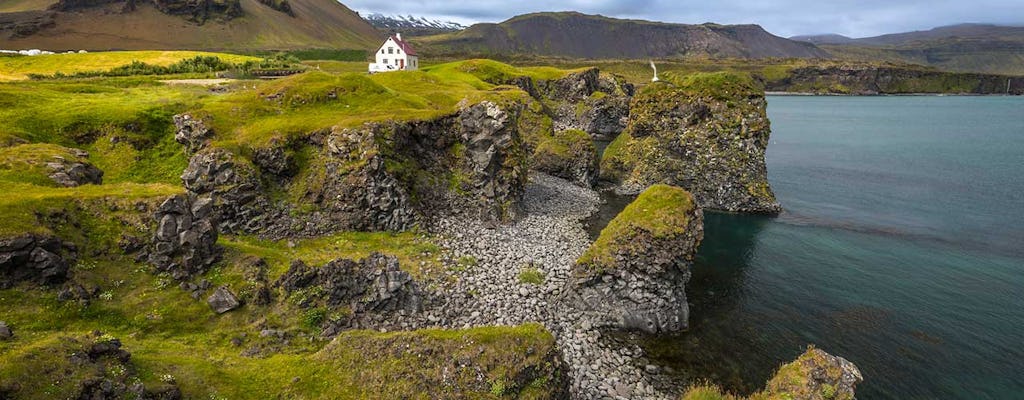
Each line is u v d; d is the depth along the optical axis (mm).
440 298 33875
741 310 36375
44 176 32094
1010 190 69188
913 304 36969
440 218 47844
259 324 25734
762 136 64000
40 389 13820
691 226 34906
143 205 27719
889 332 33281
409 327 29656
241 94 56188
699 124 66750
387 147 45594
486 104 52625
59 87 64062
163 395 16234
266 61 118750
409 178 47312
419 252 40719
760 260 45750
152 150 50156
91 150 48188
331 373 19031
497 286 36875
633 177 71250
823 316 35438
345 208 43000
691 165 66875
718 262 45438
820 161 92938
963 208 60875
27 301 21812
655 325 33156
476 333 20750
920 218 57344
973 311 35875
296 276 28266
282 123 47156
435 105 63344
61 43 193500
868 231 53156
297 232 41281
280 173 43875
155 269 26312
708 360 30250
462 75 114562
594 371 28578
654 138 70625
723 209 63250
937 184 73562
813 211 61062
